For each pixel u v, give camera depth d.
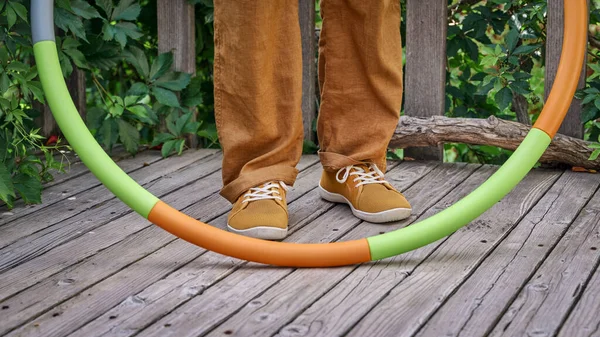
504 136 2.32
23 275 1.52
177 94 2.66
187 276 1.51
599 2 2.80
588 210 1.90
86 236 1.77
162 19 2.63
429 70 2.44
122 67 3.09
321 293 1.41
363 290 1.42
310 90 2.57
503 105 2.37
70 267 1.57
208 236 1.54
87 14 2.37
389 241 1.54
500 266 1.54
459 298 1.38
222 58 1.67
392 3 1.79
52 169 2.40
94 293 1.43
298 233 1.78
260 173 1.74
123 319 1.31
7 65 2.00
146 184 2.25
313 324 1.28
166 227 1.56
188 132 2.60
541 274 1.49
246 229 1.70
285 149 1.75
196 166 2.45
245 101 1.68
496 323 1.29
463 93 2.69
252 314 1.33
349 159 1.86
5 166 1.92
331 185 1.97
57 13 2.27
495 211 1.90
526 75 2.39
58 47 2.30
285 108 1.73
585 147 2.27
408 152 2.51
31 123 2.20
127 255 1.63
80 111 2.74
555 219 1.83
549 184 2.15
